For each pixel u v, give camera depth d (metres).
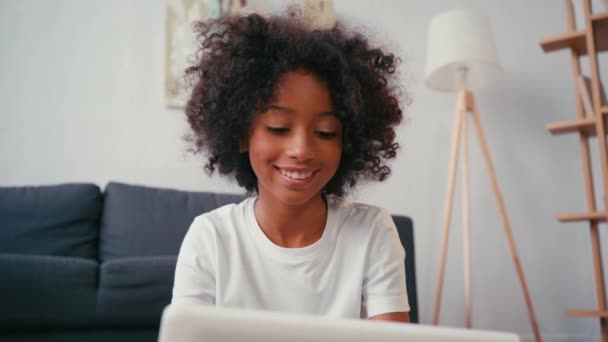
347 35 0.95
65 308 1.43
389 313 0.86
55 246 1.70
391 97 0.98
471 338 0.44
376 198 2.27
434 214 2.31
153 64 2.17
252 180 0.98
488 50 2.03
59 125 2.07
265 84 0.79
